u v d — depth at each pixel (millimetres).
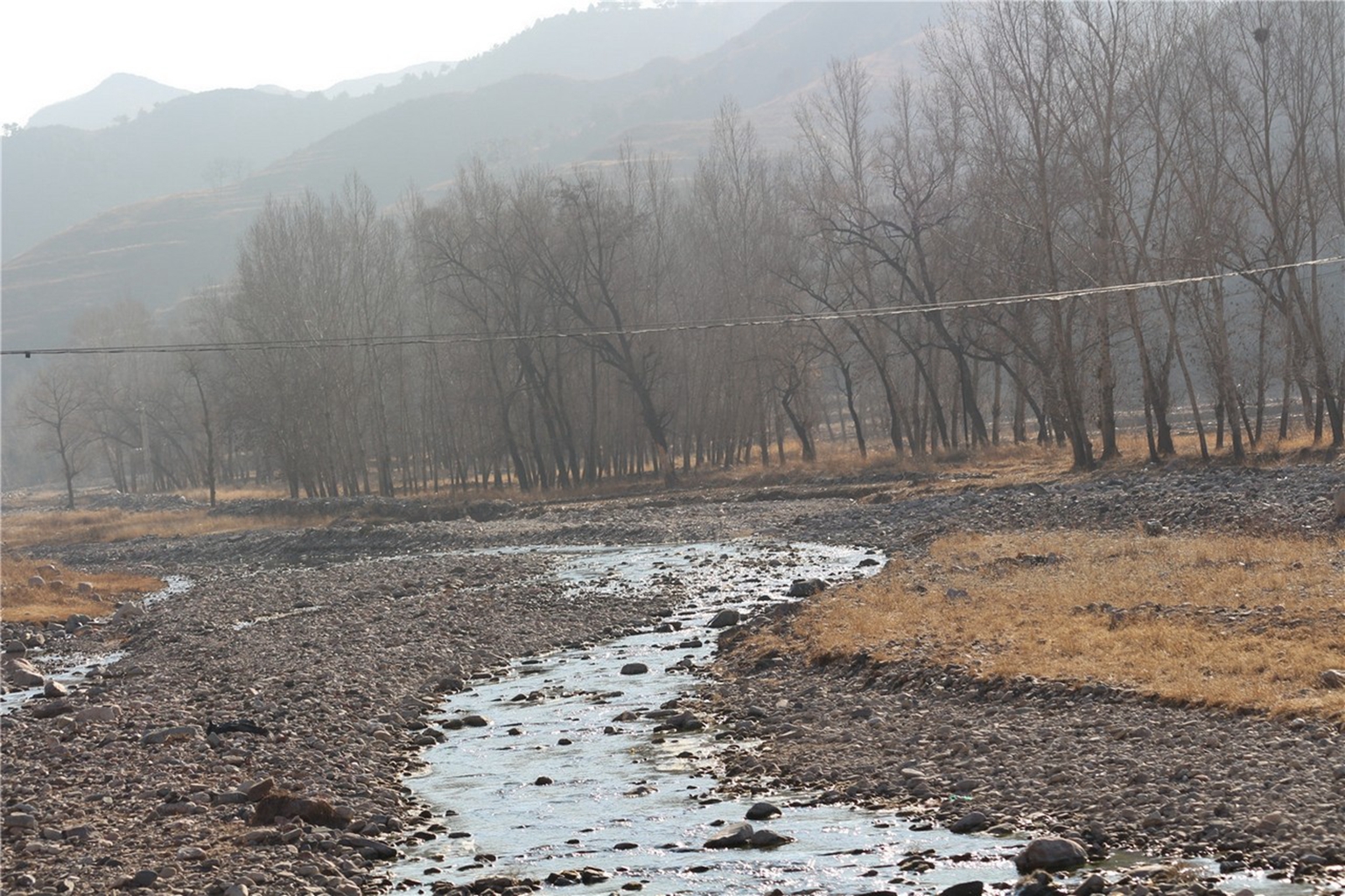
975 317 66062
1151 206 54281
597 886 11180
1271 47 57844
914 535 40312
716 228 85750
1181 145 59219
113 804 14469
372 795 14719
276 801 13695
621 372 84188
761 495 64562
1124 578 25109
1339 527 29578
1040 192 56281
